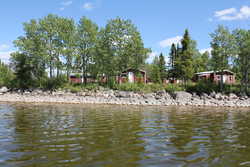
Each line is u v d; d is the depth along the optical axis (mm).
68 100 40438
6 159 7023
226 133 11570
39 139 9828
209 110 26688
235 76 55688
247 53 41375
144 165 6582
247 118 18469
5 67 60250
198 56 71625
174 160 7074
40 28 45000
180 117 18719
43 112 21781
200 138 10305
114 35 43750
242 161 7027
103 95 41438
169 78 61281
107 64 44812
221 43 42719
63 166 6422
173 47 65562
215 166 6566
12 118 16922
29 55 45938
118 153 7762
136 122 15328
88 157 7273
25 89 47438
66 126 13359
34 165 6500
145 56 45125
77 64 47531
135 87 42906
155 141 9609
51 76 47094
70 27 46625
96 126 13453
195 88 43625
